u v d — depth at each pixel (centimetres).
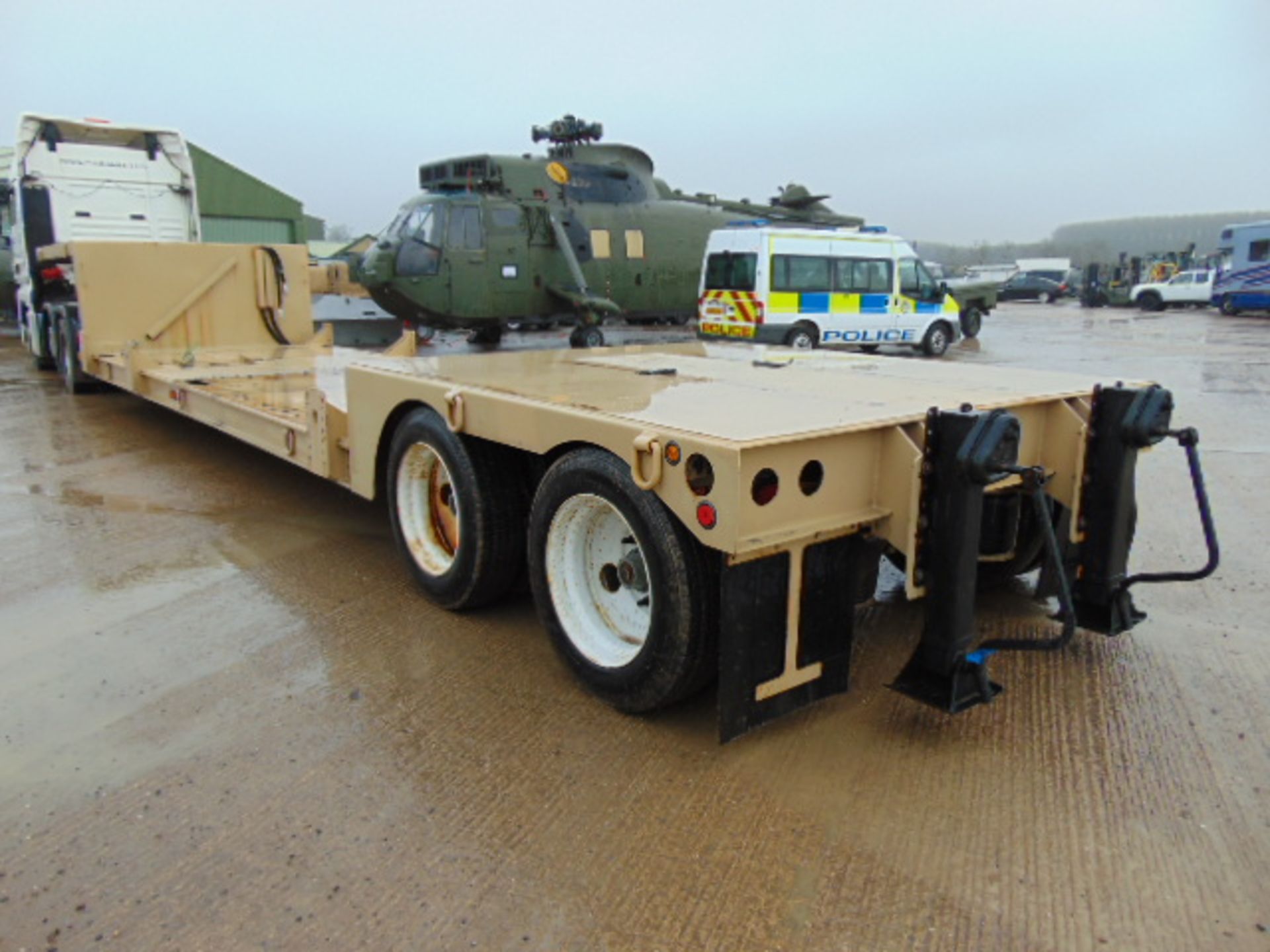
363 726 296
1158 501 589
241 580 432
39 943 201
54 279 1184
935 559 272
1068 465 333
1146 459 723
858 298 1664
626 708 299
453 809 251
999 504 332
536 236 1555
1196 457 308
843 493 267
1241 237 3033
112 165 1206
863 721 301
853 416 276
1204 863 229
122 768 271
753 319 1573
